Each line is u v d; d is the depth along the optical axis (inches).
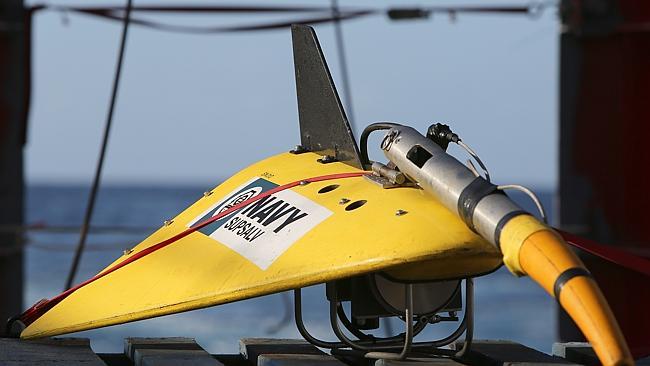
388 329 813.2
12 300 1011.9
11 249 1004.6
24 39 987.3
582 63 967.0
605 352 275.1
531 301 4055.1
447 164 350.6
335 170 422.6
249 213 416.5
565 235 394.0
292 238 378.6
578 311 284.7
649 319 913.5
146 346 434.9
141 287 410.3
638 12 933.2
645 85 945.5
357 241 353.7
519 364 391.9
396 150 377.7
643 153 944.3
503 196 327.6
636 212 943.0
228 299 370.3
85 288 437.1
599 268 933.2
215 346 2699.3
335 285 382.9
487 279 4709.6
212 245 410.0
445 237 338.3
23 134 994.1
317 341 396.2
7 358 398.3
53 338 429.4
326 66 434.9
